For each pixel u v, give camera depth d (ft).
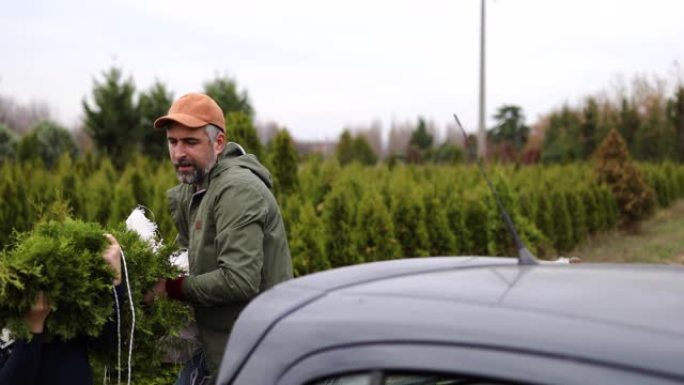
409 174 59.31
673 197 78.48
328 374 5.20
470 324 4.89
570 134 112.78
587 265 6.63
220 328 11.02
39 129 69.82
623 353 4.31
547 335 4.60
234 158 11.41
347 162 120.57
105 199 33.68
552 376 4.34
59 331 9.01
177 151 11.13
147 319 10.39
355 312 5.47
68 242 9.11
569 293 5.38
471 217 37.35
